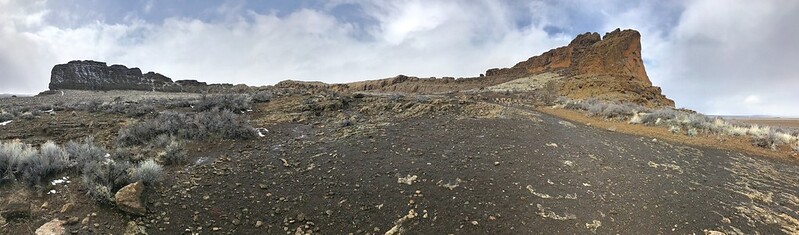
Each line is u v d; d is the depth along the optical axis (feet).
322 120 52.19
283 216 25.25
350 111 58.65
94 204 24.00
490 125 48.62
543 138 43.16
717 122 59.82
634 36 187.93
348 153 36.19
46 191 24.75
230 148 37.40
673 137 50.62
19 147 29.25
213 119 44.06
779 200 29.19
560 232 23.63
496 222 24.52
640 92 134.92
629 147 42.27
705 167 36.68
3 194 23.63
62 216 22.70
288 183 29.60
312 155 35.70
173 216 24.44
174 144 35.24
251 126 44.86
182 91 175.63
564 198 27.55
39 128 41.27
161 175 28.71
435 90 228.02
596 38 201.46
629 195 28.58
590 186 29.81
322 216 25.32
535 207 26.18
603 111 69.36
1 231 20.95
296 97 69.82
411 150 37.06
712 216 25.89
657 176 32.89
